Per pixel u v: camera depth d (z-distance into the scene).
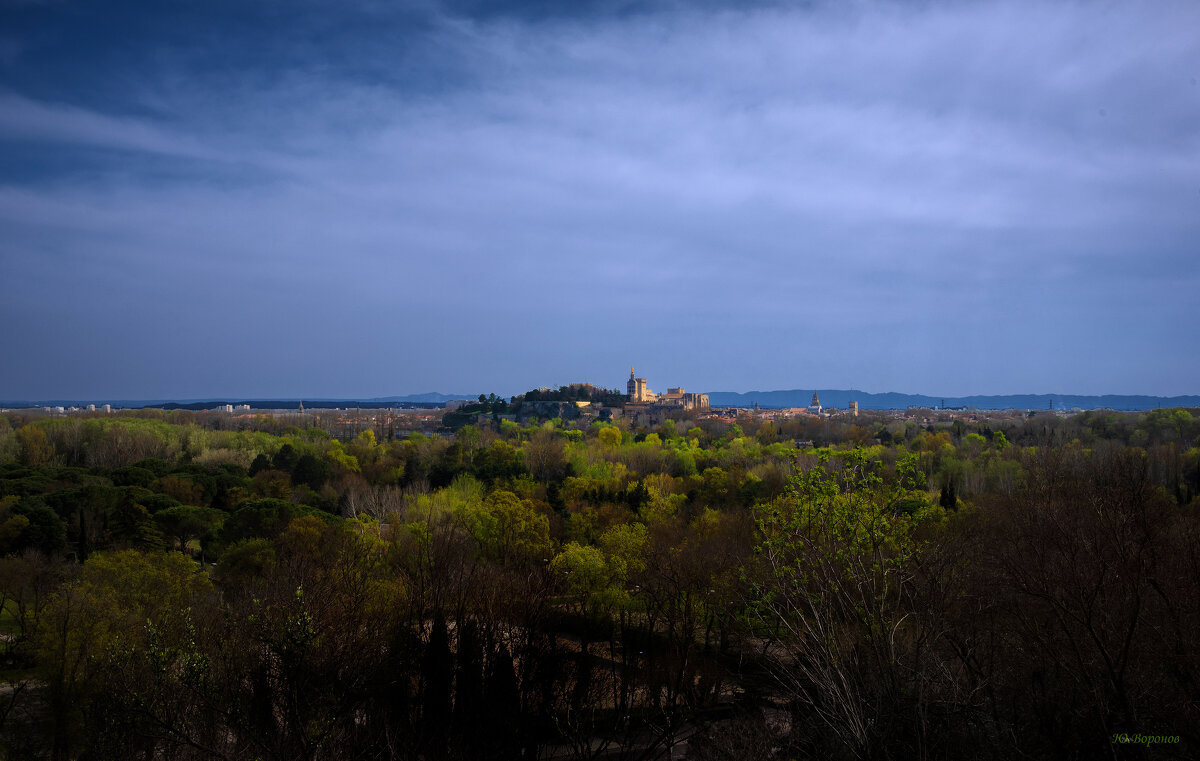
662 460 155.88
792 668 28.16
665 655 45.69
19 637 45.44
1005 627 26.19
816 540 22.61
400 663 35.12
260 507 80.88
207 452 150.25
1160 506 31.33
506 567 59.72
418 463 145.62
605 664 48.66
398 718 33.19
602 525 86.62
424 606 39.72
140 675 31.38
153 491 104.12
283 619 30.27
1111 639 23.91
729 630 44.28
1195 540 27.56
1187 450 131.00
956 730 22.14
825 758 23.27
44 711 37.94
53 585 59.69
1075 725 23.05
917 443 179.62
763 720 30.80
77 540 86.12
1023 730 23.20
